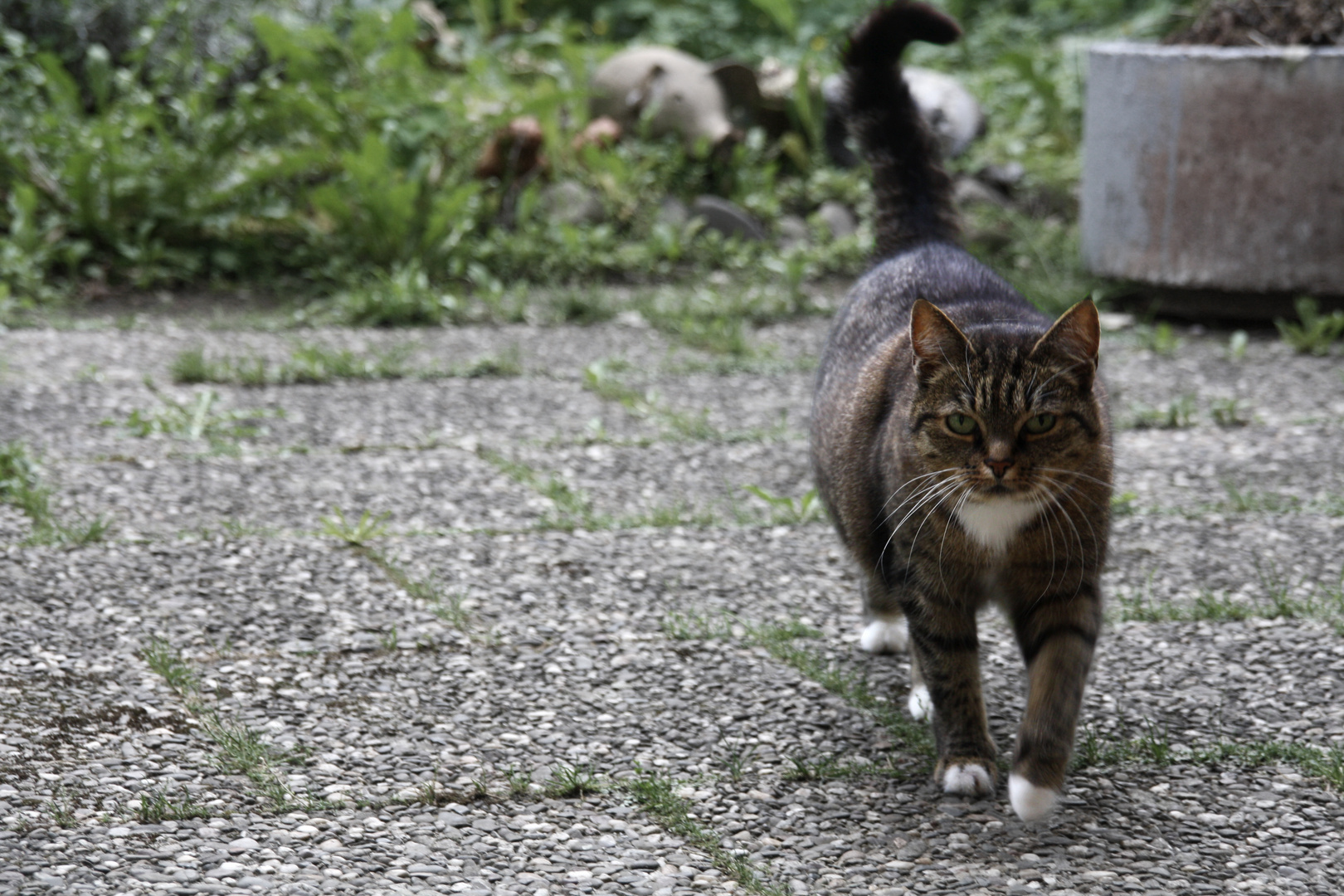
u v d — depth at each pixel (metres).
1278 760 4.96
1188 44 12.01
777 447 8.66
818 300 12.33
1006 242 13.48
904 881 4.22
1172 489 7.83
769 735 5.20
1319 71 10.45
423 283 11.75
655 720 5.28
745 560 6.92
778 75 16.00
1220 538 7.08
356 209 12.98
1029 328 4.90
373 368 10.02
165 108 14.32
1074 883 4.21
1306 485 7.82
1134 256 11.50
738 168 14.55
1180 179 11.09
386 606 6.25
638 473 8.19
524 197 13.14
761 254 13.67
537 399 9.59
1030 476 4.62
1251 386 9.78
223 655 5.69
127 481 7.72
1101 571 4.88
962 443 4.70
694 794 4.75
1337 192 10.63
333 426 8.89
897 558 4.99
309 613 6.13
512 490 7.84
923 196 6.87
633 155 14.60
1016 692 5.62
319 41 13.95
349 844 4.36
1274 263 10.89
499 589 6.48
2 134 12.95
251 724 5.13
